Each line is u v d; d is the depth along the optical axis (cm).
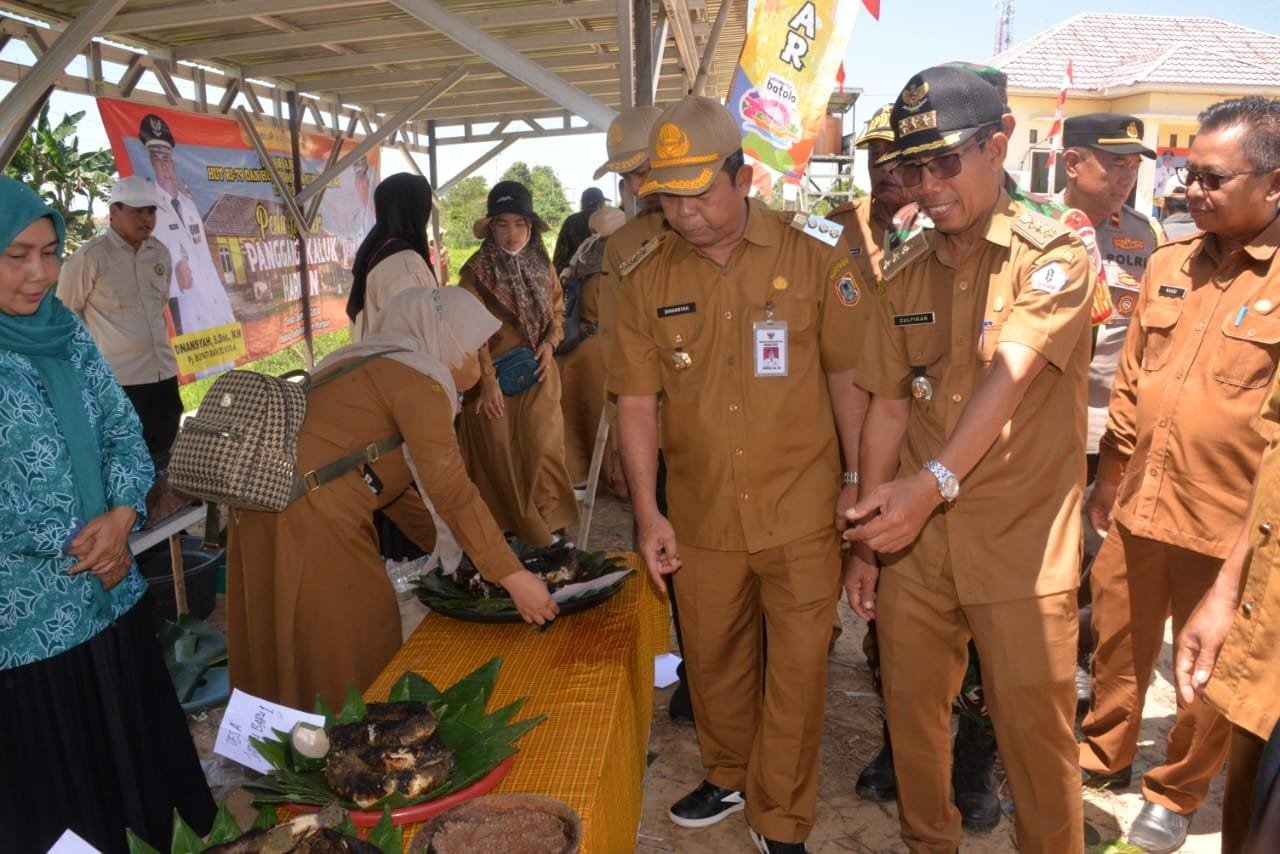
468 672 221
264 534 244
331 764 162
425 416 241
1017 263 202
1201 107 1983
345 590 247
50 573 207
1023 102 2120
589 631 242
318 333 963
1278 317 227
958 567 209
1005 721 210
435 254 1218
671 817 283
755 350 234
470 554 238
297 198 891
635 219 280
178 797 244
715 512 243
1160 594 264
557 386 502
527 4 640
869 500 190
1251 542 173
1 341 197
